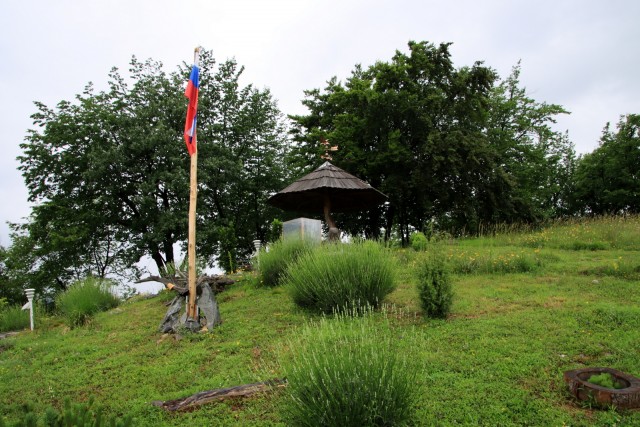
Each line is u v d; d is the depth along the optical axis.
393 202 26.94
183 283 8.80
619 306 7.35
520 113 33.81
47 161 23.80
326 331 4.92
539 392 4.71
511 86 34.09
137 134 23.03
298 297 8.88
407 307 7.68
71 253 24.17
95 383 6.33
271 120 30.31
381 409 3.83
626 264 10.45
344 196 16.27
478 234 21.48
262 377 5.46
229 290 11.97
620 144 33.69
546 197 36.88
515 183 25.81
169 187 22.45
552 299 8.27
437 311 7.55
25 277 27.38
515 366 5.31
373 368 3.94
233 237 16.89
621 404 4.22
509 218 26.78
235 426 4.56
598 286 9.12
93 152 22.09
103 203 24.12
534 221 25.89
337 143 25.44
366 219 29.36
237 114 28.98
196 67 8.59
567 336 6.18
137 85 25.44
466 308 8.02
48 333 10.27
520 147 31.48
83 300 12.27
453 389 4.86
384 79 25.17
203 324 8.28
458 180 25.94
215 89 28.52
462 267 11.75
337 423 3.72
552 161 35.94
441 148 23.73
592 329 6.39
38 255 24.72
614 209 35.47
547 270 11.19
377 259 8.52
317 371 3.93
